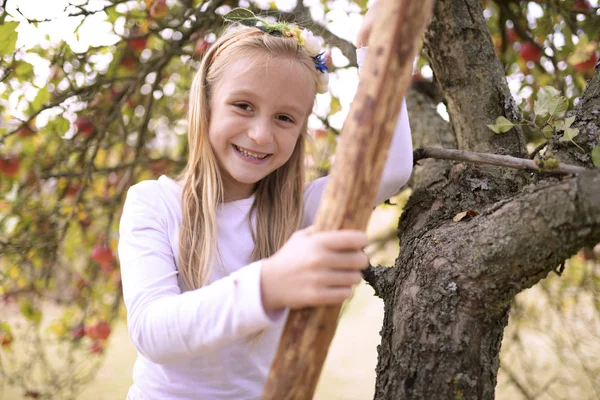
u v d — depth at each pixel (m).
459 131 1.26
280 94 1.06
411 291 0.94
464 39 1.22
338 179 0.62
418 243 1.00
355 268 0.64
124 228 1.07
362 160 0.61
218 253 1.13
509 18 1.95
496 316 0.89
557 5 1.88
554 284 2.64
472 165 1.18
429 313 0.90
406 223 1.18
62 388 2.35
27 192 2.27
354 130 0.61
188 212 1.10
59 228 2.20
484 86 1.22
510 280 0.82
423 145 1.58
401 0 0.60
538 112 1.06
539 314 2.57
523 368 2.52
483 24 1.25
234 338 0.72
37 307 2.33
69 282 2.54
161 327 0.78
